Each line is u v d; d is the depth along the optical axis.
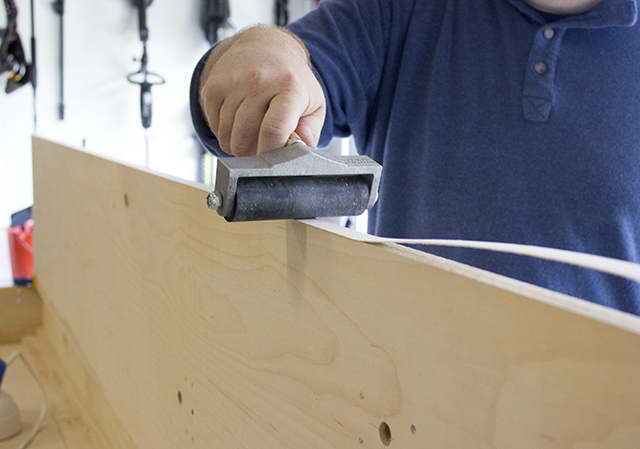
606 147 0.76
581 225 0.78
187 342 0.57
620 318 0.21
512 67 0.81
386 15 0.88
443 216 0.84
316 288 0.36
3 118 2.01
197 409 0.56
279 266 0.40
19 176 2.07
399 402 0.30
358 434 0.34
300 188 0.37
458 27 0.85
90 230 0.90
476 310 0.25
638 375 0.20
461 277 0.26
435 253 0.84
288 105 0.45
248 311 0.45
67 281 1.09
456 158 0.83
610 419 0.21
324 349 0.36
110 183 0.78
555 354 0.22
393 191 0.90
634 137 0.76
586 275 0.78
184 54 2.26
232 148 0.50
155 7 2.18
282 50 0.55
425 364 0.28
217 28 2.18
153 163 2.29
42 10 2.00
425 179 0.85
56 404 1.03
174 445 0.63
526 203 0.80
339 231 0.35
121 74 2.17
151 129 2.27
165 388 0.65
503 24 0.83
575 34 0.78
